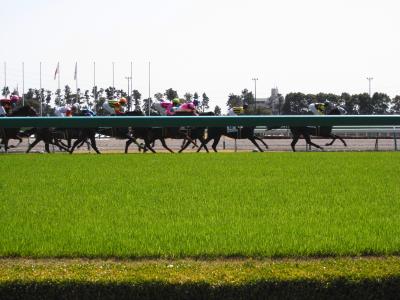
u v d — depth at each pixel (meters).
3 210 7.96
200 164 14.25
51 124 19.55
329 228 6.66
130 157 17.12
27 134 24.73
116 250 5.65
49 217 7.47
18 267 4.71
